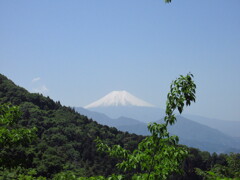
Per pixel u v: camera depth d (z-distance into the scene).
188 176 88.06
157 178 6.30
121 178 6.04
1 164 8.92
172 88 6.85
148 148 7.04
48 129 131.75
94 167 105.06
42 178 9.65
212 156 103.75
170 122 6.80
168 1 7.72
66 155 112.38
